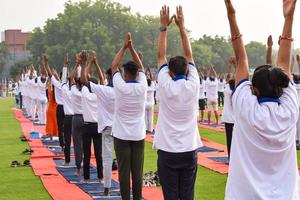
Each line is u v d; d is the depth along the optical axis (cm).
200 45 7962
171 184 766
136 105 930
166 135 758
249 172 495
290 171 498
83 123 1223
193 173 775
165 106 753
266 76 497
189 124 761
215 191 1130
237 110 504
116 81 929
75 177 1309
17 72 7844
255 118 490
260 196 488
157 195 1072
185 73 750
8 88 7144
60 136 1689
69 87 1430
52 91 2008
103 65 7612
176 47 7862
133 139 936
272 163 493
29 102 3209
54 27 7875
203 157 1617
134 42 8088
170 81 745
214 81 2717
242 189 495
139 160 951
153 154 1709
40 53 8012
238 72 521
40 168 1445
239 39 522
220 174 1323
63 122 1645
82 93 1170
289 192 493
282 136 489
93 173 1361
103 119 1059
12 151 1822
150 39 8075
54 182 1244
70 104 1461
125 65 930
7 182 1262
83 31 7631
